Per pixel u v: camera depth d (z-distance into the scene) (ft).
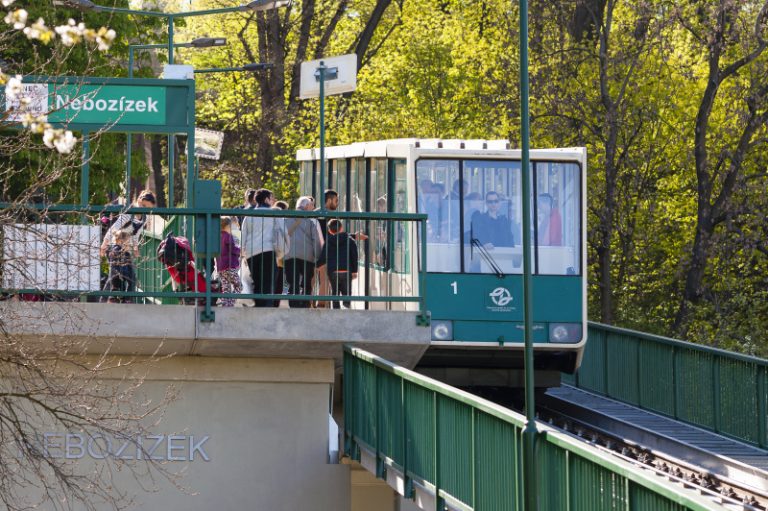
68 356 138.31
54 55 121.80
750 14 289.74
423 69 333.62
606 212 279.49
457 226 159.22
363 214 138.31
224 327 135.33
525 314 98.37
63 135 82.64
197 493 140.67
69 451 141.08
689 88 291.79
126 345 137.08
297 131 344.08
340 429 153.07
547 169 161.89
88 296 134.92
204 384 144.97
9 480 123.03
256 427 145.89
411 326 138.31
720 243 280.72
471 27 316.60
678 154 295.48
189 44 244.22
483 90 304.50
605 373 188.65
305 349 141.49
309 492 146.51
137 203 154.92
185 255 136.46
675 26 288.30
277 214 136.46
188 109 139.54
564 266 161.27
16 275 123.54
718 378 154.92
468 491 102.42
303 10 356.38
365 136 325.21
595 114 287.07
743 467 130.93
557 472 86.94
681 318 277.85
